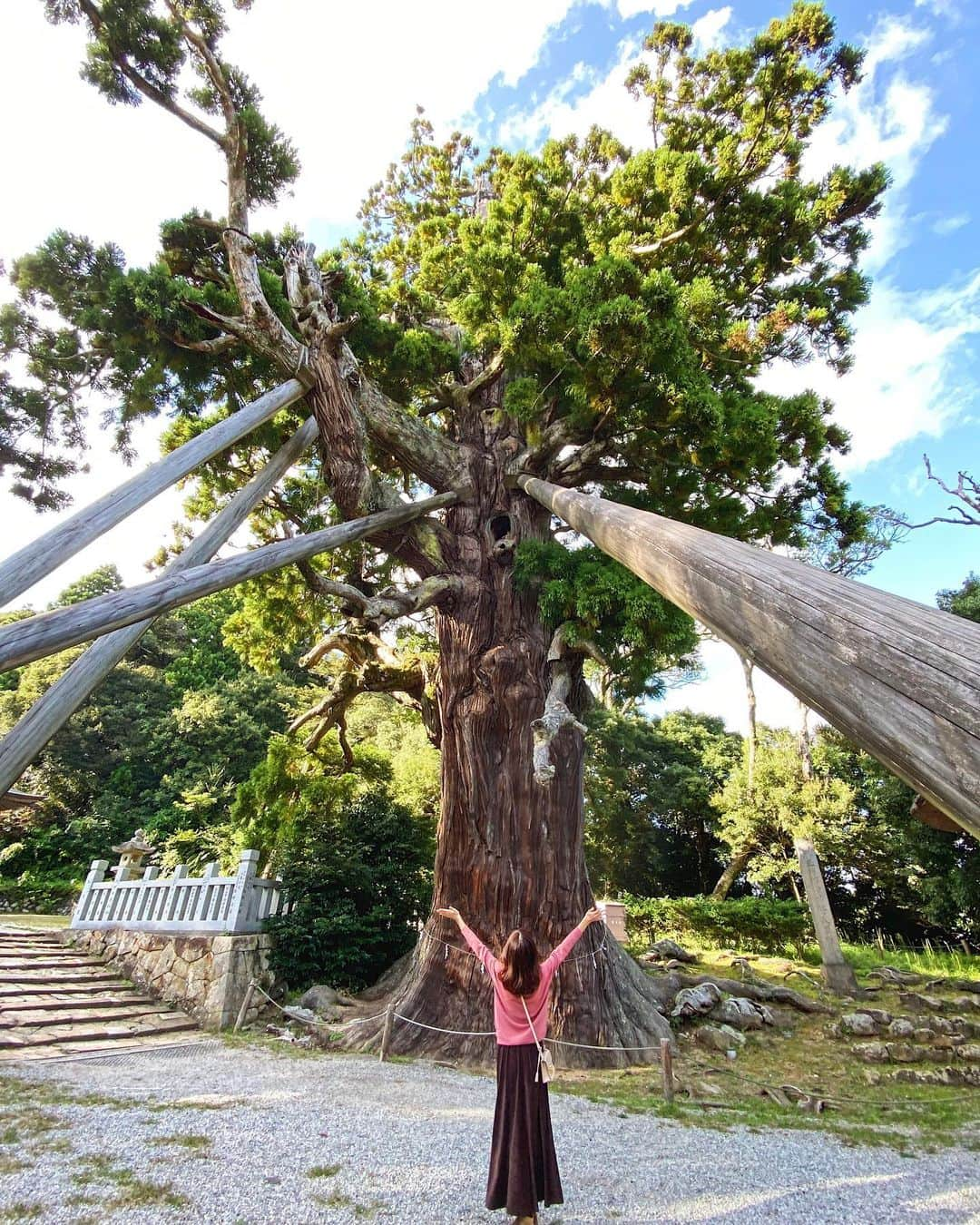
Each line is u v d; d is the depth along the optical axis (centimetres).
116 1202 301
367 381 870
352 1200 324
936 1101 602
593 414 781
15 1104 430
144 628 465
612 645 659
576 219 938
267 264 898
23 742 368
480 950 302
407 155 1383
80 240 730
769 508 821
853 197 866
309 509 1109
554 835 764
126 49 701
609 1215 334
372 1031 704
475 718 799
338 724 1165
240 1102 473
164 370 816
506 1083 276
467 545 902
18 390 804
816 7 837
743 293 936
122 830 2109
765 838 1872
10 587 363
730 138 891
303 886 935
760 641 154
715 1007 843
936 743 96
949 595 1692
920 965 1336
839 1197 381
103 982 862
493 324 791
